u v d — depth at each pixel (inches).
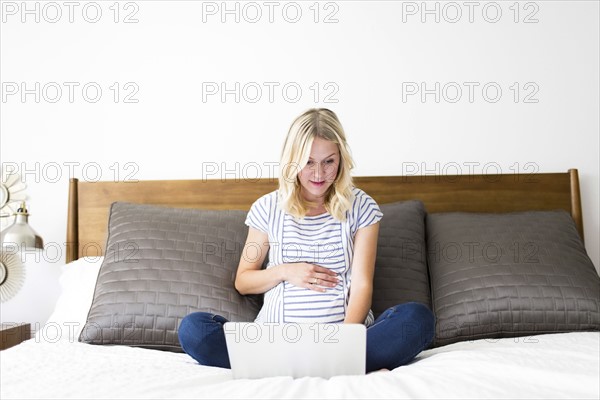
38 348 59.6
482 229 83.8
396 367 57.9
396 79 100.3
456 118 99.7
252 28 101.9
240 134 100.8
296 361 53.5
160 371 51.5
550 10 100.0
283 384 45.6
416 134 99.7
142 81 102.0
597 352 52.9
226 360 58.8
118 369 51.3
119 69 102.2
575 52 99.6
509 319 74.9
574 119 99.1
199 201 97.3
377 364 57.1
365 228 70.2
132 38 102.4
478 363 48.2
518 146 99.0
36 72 102.7
